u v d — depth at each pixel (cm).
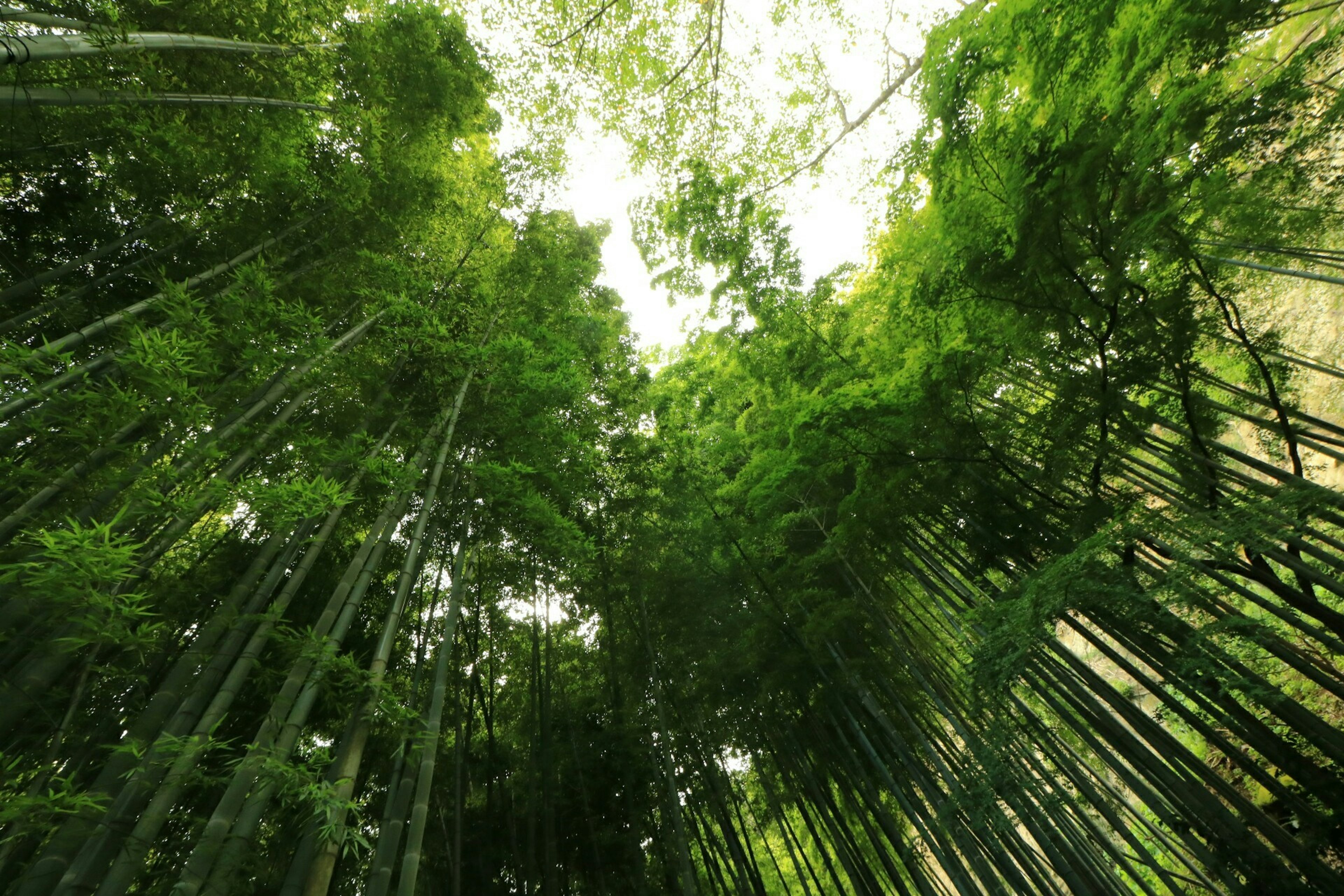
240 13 489
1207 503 441
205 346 348
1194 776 447
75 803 222
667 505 880
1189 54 330
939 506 641
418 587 719
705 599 862
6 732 253
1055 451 488
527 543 751
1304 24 376
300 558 534
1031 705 869
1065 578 413
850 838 731
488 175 838
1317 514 363
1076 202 371
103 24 346
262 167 498
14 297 388
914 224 553
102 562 232
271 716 301
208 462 382
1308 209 371
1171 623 390
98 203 497
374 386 577
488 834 648
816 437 625
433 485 522
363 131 586
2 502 318
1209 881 491
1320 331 902
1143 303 396
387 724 379
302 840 306
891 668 803
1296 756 361
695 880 695
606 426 897
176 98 428
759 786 987
